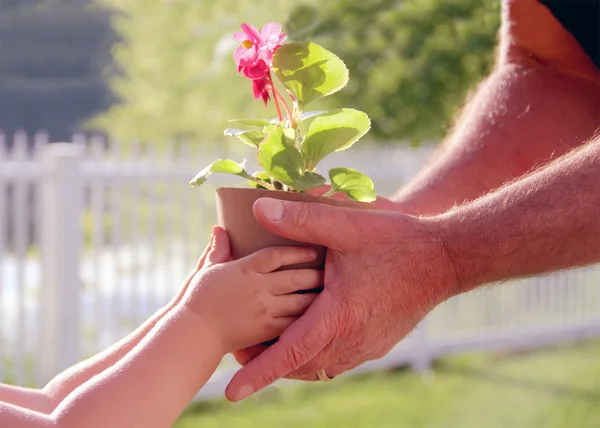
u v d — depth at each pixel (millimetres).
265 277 1533
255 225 1597
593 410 5512
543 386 6168
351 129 1613
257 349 1607
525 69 2217
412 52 7363
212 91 10281
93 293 5527
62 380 1590
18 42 23719
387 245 1586
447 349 6867
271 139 1574
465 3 7070
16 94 23672
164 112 12781
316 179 1579
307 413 5375
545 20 2145
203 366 1450
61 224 5207
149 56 12992
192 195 5859
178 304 1505
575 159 1664
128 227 5812
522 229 1604
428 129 7602
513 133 2152
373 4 7617
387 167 6805
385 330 1608
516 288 7438
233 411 5449
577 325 7746
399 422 5148
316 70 1630
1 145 5246
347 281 1574
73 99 23781
